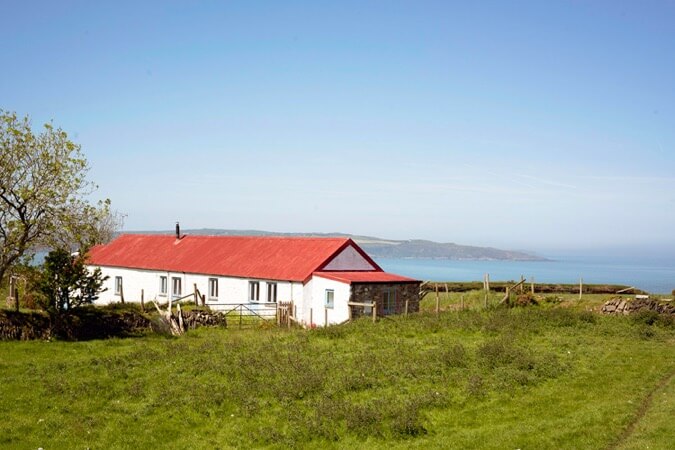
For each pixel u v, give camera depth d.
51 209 36.69
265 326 42.91
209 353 31.05
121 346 33.47
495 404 23.56
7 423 20.92
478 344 33.00
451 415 22.50
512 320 40.00
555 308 46.88
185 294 57.38
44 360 29.11
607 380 26.53
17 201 36.06
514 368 27.88
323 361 28.94
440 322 39.28
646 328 38.25
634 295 51.91
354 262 52.78
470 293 55.97
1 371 26.69
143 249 65.19
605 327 39.25
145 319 39.03
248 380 25.94
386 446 19.81
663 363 29.59
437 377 26.62
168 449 19.62
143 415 22.19
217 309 51.28
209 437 20.66
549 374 27.25
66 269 35.84
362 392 24.81
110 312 38.06
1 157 35.44
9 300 45.12
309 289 49.31
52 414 21.95
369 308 46.75
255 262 54.22
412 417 21.28
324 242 53.44
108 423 21.41
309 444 20.17
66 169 37.00
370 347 32.34
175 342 34.72
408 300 49.34
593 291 59.59
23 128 36.47
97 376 26.45
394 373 27.09
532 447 18.98
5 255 35.94
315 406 22.94
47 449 19.25
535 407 23.08
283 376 26.42
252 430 21.11
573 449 18.70
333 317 47.25
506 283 61.84
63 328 35.53
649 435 19.19
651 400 23.75
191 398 23.69
